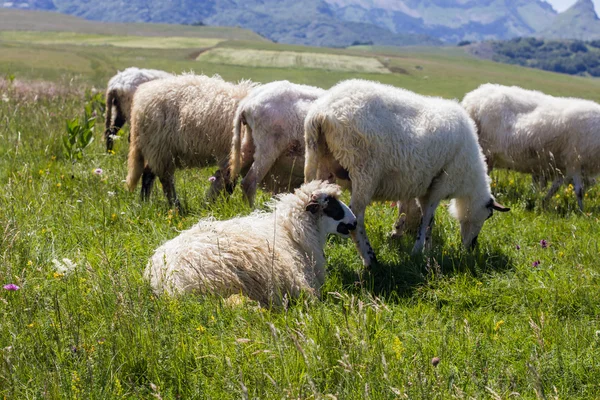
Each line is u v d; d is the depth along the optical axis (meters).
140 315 3.90
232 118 7.54
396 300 5.27
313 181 5.79
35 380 3.32
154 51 109.94
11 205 6.06
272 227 5.43
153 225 6.04
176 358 3.57
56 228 5.93
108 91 12.51
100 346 3.55
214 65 88.94
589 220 7.88
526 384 3.71
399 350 3.71
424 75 104.00
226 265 4.70
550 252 6.35
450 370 3.57
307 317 4.16
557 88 101.25
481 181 7.11
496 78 113.81
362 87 6.40
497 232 7.41
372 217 7.45
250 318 4.13
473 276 5.78
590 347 4.11
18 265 4.73
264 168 7.25
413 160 6.48
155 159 7.80
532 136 10.03
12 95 15.24
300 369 3.56
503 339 4.31
